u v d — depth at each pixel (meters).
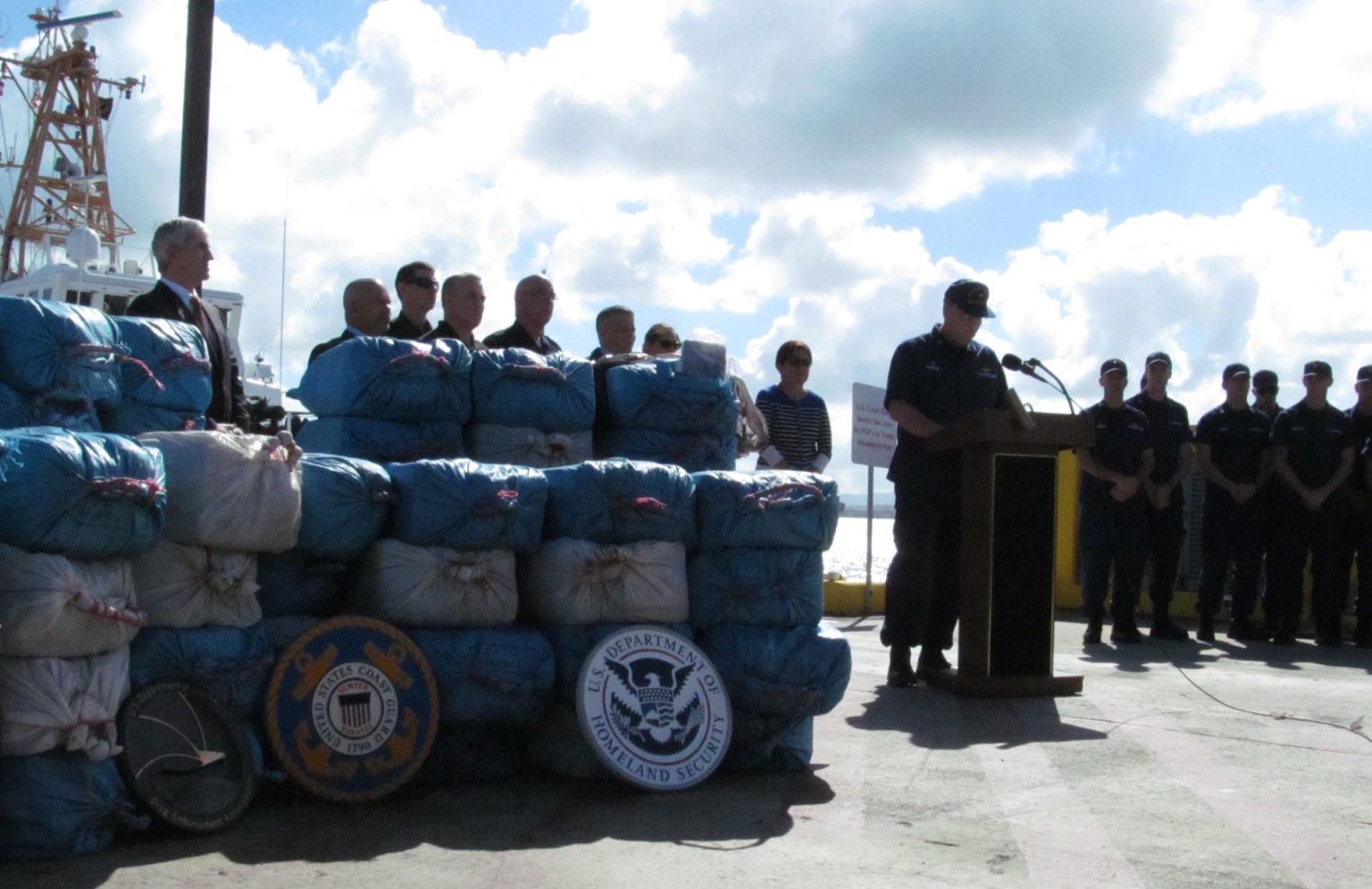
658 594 5.06
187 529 4.16
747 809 4.62
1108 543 9.34
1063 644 9.43
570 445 5.61
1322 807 4.70
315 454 4.75
